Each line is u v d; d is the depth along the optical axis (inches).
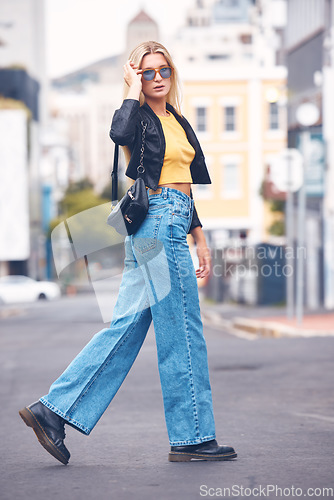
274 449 212.7
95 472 186.9
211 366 459.5
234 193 2529.5
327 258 1241.4
